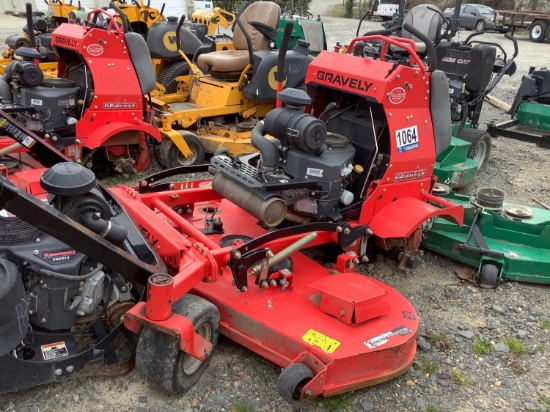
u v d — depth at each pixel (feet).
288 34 14.52
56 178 9.18
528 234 15.12
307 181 12.16
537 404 10.51
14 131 12.90
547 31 72.59
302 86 24.12
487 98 37.22
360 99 14.01
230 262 10.49
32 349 9.36
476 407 10.35
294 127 11.94
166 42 26.76
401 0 24.09
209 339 10.25
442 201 14.05
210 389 10.23
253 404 9.95
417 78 13.04
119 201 11.88
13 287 8.18
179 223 12.02
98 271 9.70
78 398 9.73
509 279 14.78
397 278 14.73
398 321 10.67
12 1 68.80
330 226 12.32
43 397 9.68
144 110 20.63
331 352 9.54
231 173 12.10
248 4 26.40
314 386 9.11
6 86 19.97
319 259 14.56
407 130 13.23
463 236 15.30
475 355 11.84
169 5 69.51
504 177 23.97
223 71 23.50
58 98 18.93
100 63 18.72
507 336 12.54
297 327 10.18
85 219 9.45
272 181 11.84
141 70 19.53
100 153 20.97
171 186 14.20
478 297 14.08
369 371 9.93
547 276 14.43
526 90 29.50
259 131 12.94
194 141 21.74
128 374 10.37
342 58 13.71
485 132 23.56
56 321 9.47
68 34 19.17
